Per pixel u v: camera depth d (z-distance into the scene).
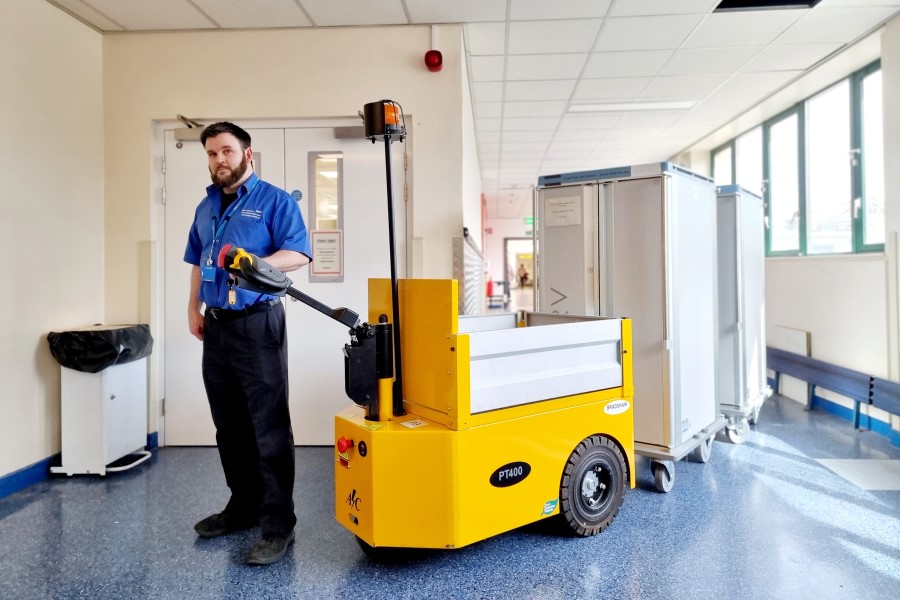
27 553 2.02
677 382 2.54
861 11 3.27
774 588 1.72
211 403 2.07
